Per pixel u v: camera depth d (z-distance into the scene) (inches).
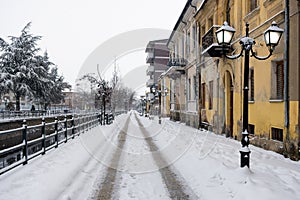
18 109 1464.1
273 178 220.4
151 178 252.2
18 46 1541.6
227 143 421.1
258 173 233.9
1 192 187.6
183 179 247.0
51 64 2006.6
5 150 232.8
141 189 220.4
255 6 404.8
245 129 237.1
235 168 250.2
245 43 234.5
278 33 227.0
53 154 330.6
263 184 200.4
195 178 242.5
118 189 220.5
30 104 1995.6
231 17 484.7
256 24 392.2
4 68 1462.8
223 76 526.3
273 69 346.9
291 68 302.7
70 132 510.3
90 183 235.0
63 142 430.6
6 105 1572.3
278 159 296.5
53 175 234.8
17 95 1470.2
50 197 186.7
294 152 292.7
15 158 354.3
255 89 392.2
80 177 247.6
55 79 2224.4
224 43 253.0
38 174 235.5
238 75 449.4
